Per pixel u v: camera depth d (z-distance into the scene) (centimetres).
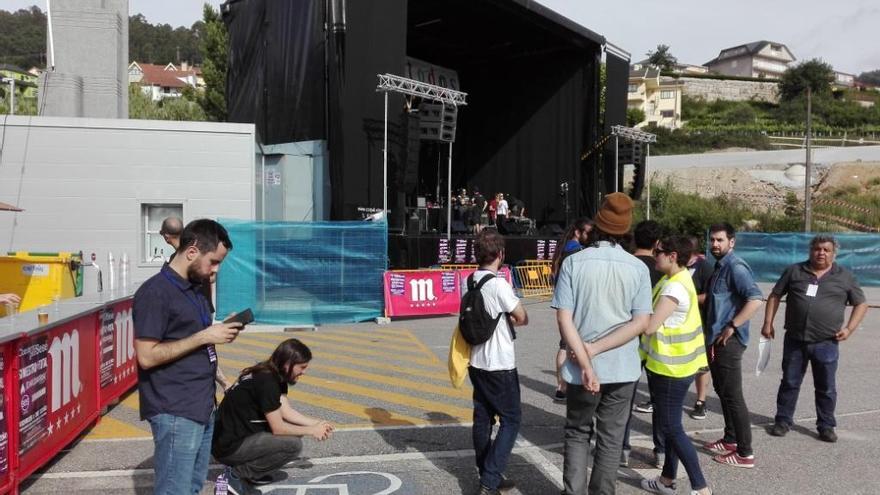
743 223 3750
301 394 715
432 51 2419
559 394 693
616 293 394
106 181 1268
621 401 396
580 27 2156
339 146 1441
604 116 2302
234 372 810
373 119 1491
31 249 1247
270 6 1669
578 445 405
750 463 509
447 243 1645
